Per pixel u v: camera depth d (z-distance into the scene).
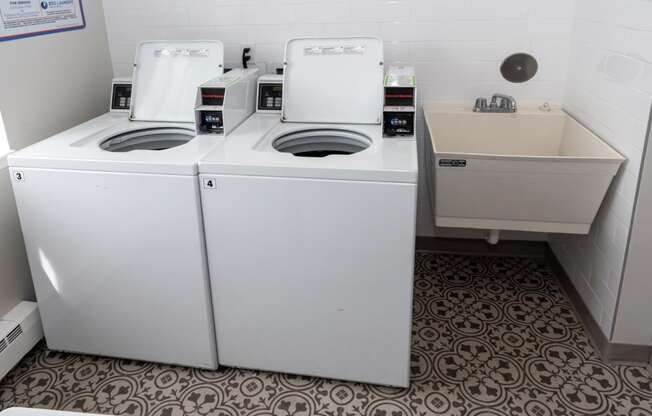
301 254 1.83
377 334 1.90
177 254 1.90
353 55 2.36
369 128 2.23
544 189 2.07
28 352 2.22
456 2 2.49
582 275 2.37
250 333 2.01
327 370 2.01
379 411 1.88
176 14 2.70
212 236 1.87
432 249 3.02
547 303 2.51
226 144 2.01
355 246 1.78
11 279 2.19
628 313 1.99
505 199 2.14
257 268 1.89
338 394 1.97
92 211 1.91
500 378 2.03
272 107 2.46
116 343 2.14
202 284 1.93
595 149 2.13
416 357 2.15
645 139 1.76
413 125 2.05
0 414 1.03
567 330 2.30
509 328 2.33
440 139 2.61
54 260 2.04
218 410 1.91
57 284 2.08
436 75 2.64
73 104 2.54
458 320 2.39
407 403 1.91
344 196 1.72
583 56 2.32
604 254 2.12
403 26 2.56
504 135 2.57
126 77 2.74
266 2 2.61
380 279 1.81
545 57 2.53
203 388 2.02
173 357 2.11
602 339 2.12
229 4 2.64
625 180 1.92
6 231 2.14
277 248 1.84
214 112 2.13
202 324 2.01
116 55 2.83
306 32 2.64
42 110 2.32
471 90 2.64
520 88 2.61
